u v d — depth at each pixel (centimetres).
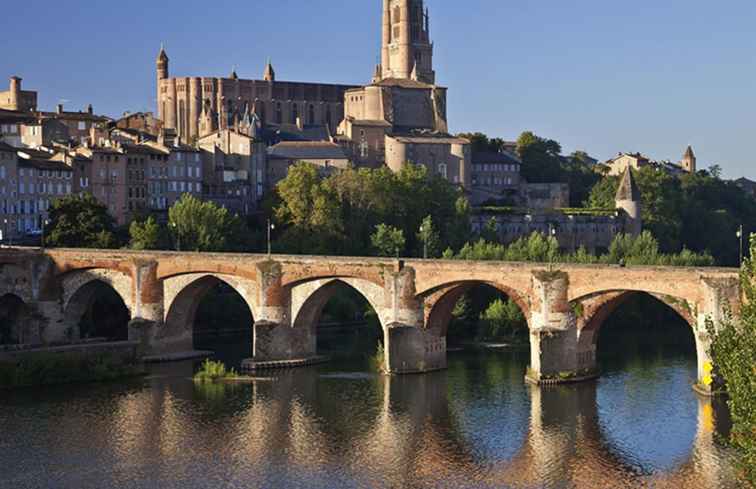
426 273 15788
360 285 16425
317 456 11931
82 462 11781
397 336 15925
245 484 11062
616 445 12125
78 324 18862
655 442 12188
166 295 17838
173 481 11162
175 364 17288
